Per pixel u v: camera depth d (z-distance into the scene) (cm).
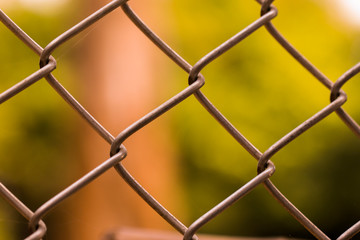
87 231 716
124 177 154
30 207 941
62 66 780
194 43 1360
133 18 164
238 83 1340
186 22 1357
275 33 170
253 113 1334
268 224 1208
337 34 1392
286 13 1409
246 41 1340
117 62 804
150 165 848
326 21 1397
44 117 1126
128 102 808
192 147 1305
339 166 1227
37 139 1131
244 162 1298
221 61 1345
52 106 1122
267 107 1331
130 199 750
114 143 154
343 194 1223
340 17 1389
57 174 950
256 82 1339
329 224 1216
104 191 741
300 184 1245
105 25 796
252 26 167
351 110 1210
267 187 160
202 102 163
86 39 791
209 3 1354
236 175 1305
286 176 1245
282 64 1330
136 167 836
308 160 1248
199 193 1312
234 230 1223
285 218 1202
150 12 882
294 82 1325
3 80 1151
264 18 167
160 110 158
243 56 1342
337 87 169
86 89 793
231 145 1302
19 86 152
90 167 825
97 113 795
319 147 1243
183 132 1299
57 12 1154
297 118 1323
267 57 1336
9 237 486
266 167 162
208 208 1314
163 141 874
